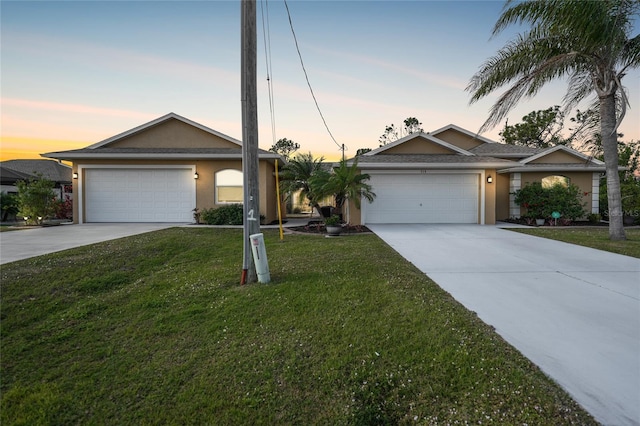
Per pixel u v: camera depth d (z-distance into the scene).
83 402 2.49
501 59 9.34
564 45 8.91
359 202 11.48
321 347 3.17
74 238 9.14
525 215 13.66
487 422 2.17
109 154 13.20
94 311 4.18
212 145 14.82
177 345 3.31
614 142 9.23
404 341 3.22
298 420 2.29
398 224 13.05
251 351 3.14
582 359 2.84
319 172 12.15
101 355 3.15
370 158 13.54
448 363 2.82
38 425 2.26
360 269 5.87
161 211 14.06
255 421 2.29
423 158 13.59
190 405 2.44
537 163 14.91
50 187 14.05
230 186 13.95
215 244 8.68
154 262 6.67
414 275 5.52
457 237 9.78
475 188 13.25
